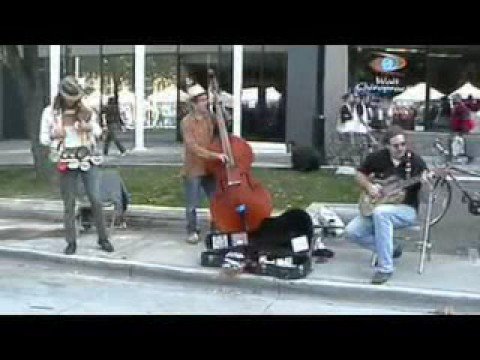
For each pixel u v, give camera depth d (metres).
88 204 9.47
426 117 17.66
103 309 6.69
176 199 11.34
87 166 8.30
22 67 13.57
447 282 7.27
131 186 12.47
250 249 7.57
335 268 7.79
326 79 17.81
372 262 7.88
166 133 21.39
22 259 8.57
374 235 7.38
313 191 12.41
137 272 7.90
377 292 7.00
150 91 21.45
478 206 8.44
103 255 8.36
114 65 21.70
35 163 13.57
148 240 9.17
